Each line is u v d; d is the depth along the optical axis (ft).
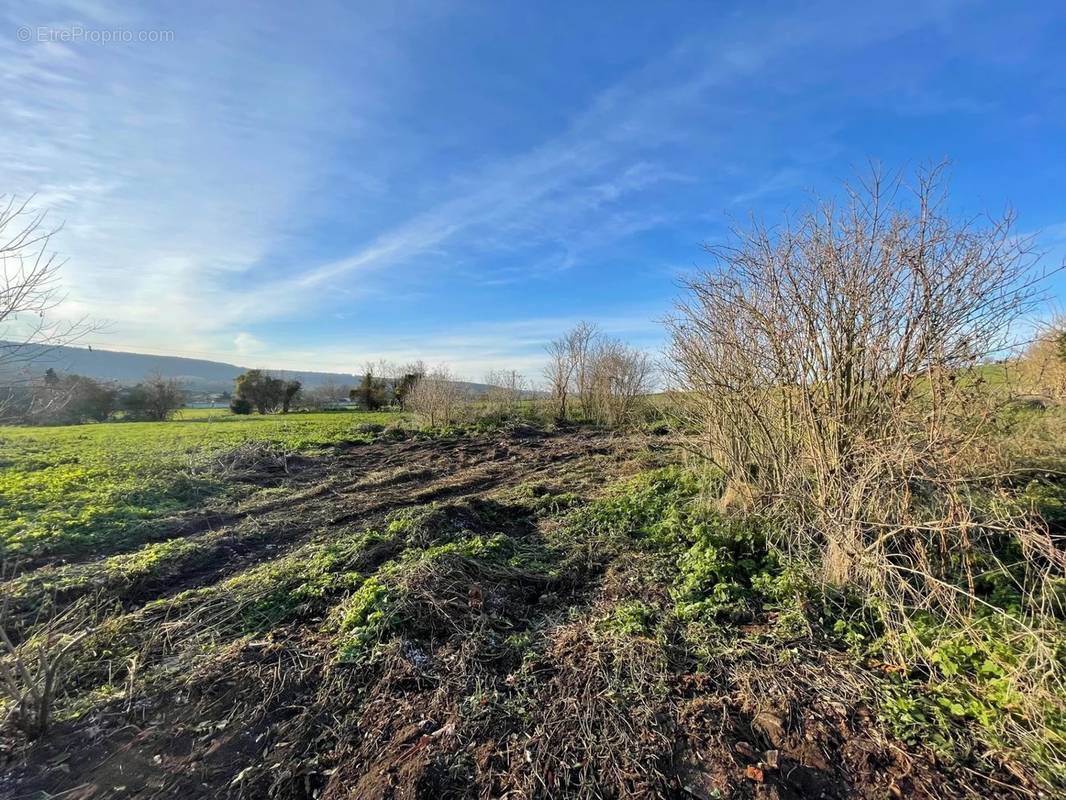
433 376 65.51
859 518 12.62
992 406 12.40
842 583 12.45
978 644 9.50
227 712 9.20
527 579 14.39
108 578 14.93
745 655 10.28
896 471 12.11
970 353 12.19
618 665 10.05
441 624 11.81
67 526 19.72
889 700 8.75
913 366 12.50
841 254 13.28
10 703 9.04
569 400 71.00
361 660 10.43
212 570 16.79
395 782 7.53
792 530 14.89
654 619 11.82
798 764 7.70
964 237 12.00
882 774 7.46
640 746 8.07
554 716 8.82
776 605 12.09
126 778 7.79
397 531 18.11
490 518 20.70
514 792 7.41
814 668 9.79
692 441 21.42
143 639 11.53
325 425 69.10
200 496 26.43
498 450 43.50
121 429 67.82
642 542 16.63
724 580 13.28
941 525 11.10
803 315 13.96
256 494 27.30
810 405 14.14
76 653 10.59
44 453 37.78
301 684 9.92
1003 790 7.13
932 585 10.62
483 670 10.19
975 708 8.40
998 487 12.90
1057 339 15.70
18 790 7.50
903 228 12.42
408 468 34.81
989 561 12.24
